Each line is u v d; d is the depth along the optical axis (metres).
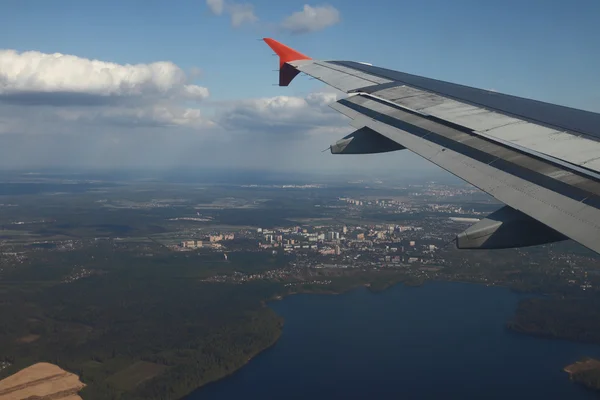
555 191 10.70
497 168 12.52
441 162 13.66
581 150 12.79
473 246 10.80
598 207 9.64
